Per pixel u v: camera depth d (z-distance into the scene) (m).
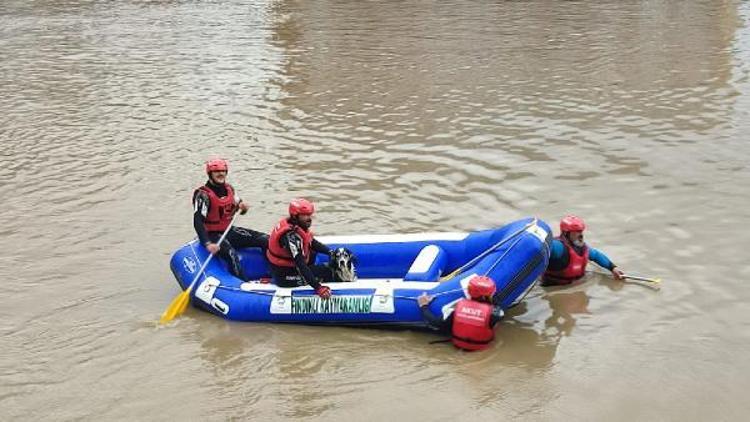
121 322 7.65
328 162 12.41
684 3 28.16
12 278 8.66
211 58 20.75
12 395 6.43
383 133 13.84
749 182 10.79
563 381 6.43
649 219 9.70
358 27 24.94
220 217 8.17
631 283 8.12
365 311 7.23
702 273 8.26
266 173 11.99
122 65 20.20
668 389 6.29
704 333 7.12
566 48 20.66
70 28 26.28
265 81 18.05
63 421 6.07
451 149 12.80
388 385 6.44
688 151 12.21
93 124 14.96
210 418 6.09
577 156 12.20
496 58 19.66
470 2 29.58
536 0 29.73
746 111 14.28
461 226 9.81
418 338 7.19
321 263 8.09
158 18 28.19
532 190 10.88
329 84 17.56
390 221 10.02
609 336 7.13
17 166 12.61
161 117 15.33
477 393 6.29
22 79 18.88
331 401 6.25
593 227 9.55
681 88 16.14
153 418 6.10
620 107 14.89
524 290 7.36
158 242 9.65
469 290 6.87
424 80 17.64
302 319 7.43
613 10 27.05
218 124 14.74
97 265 9.01
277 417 6.07
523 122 14.16
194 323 7.60
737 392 6.22
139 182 11.80
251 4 31.39
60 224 10.24
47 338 7.35
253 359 6.92
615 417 5.95
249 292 7.61
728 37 21.52
